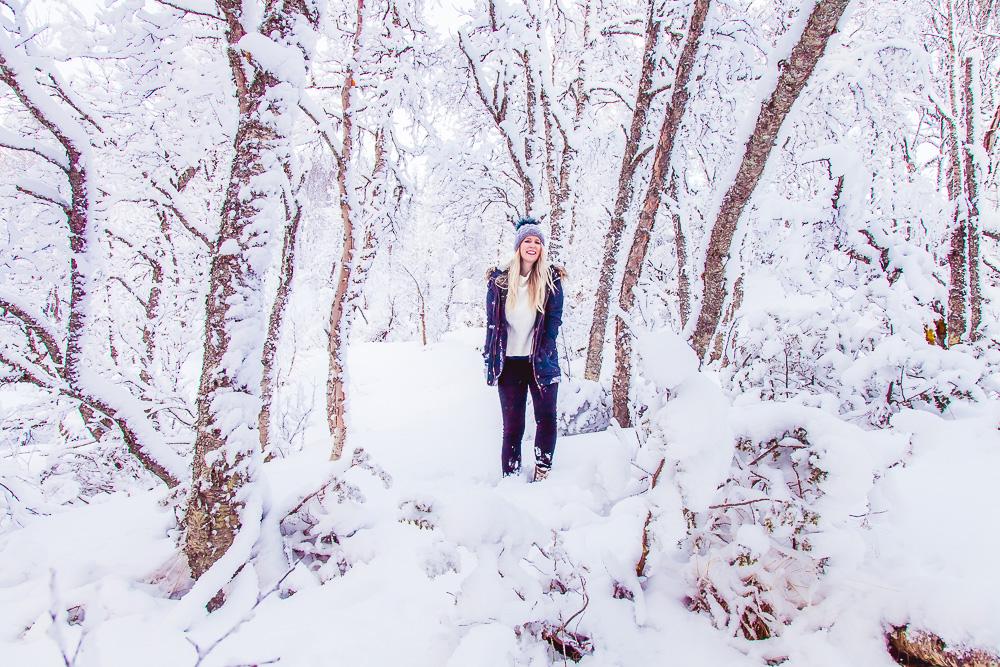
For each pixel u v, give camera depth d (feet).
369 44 14.80
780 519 3.79
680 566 4.52
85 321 8.23
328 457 11.03
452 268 67.62
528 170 20.38
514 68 19.80
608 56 24.26
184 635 3.83
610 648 3.77
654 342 4.17
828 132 16.67
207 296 4.90
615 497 4.55
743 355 9.87
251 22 5.07
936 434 6.71
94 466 12.18
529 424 11.93
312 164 15.24
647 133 14.87
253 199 4.87
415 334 79.97
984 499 4.87
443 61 20.34
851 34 19.57
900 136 20.34
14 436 11.37
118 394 8.41
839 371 9.05
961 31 17.07
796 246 10.09
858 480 3.55
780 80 5.87
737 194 6.45
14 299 8.26
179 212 11.84
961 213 13.58
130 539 5.49
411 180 17.54
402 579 4.70
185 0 6.64
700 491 3.76
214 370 4.72
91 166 8.07
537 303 8.63
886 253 10.98
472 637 3.13
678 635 3.89
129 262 20.90
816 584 3.74
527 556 4.19
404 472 8.85
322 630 3.97
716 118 18.21
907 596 3.43
